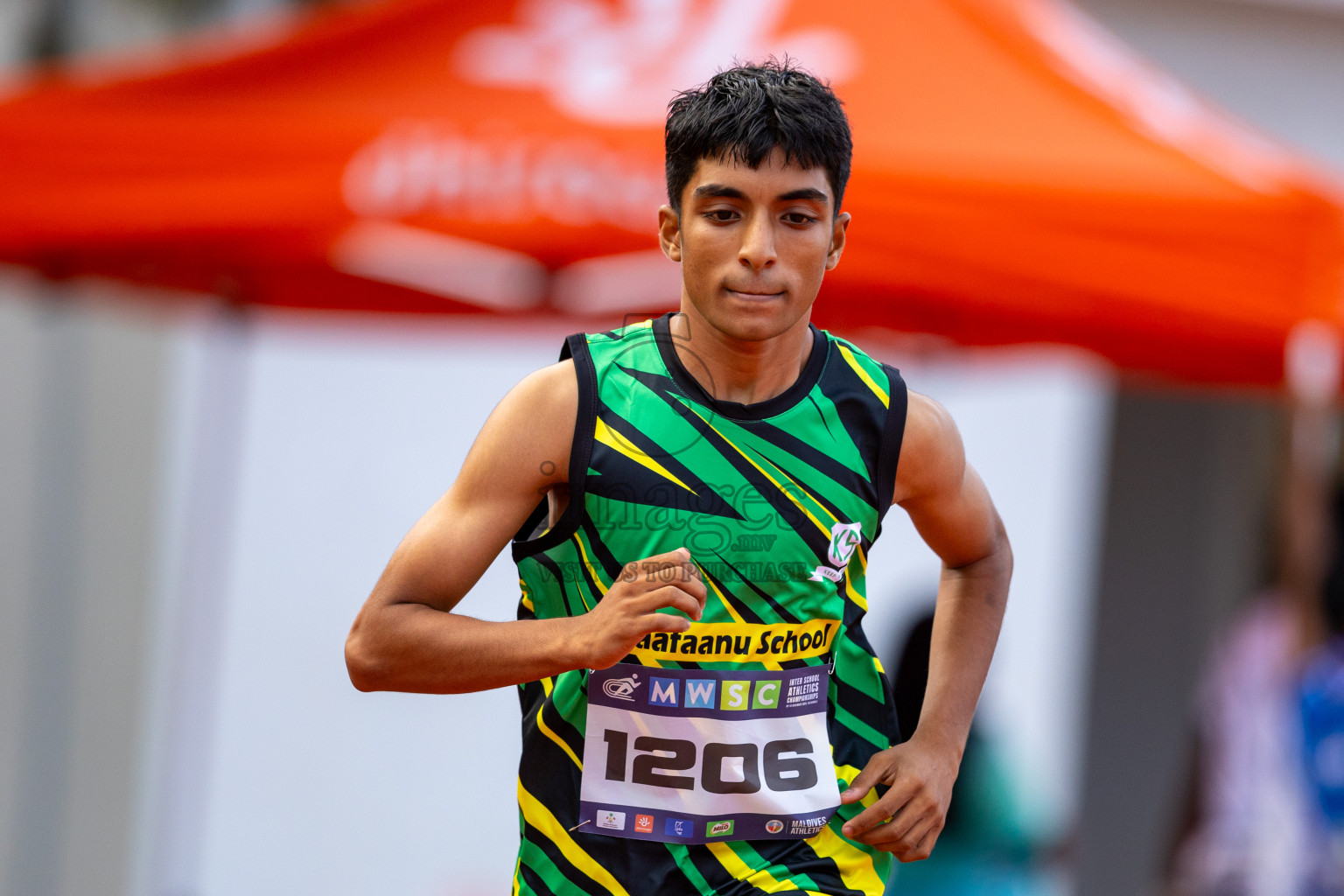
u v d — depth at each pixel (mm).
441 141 10922
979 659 5910
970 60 11383
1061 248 10562
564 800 5430
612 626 4715
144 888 16953
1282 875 12336
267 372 17547
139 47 17203
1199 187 10594
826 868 5562
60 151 11250
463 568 5125
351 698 17906
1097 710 19109
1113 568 19219
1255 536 18391
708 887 5352
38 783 16906
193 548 17047
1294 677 12422
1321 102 19812
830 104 5039
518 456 5145
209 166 11094
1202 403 18688
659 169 10703
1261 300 10648
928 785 5535
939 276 10555
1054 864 13609
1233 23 19375
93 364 17016
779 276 4895
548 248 10891
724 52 11438
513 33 11617
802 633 5352
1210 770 12828
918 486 5625
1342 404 13070
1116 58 12414
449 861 18156
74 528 16984
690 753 5305
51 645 16922
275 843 17500
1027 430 19219
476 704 18344
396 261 15812
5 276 13695
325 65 11477
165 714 17078
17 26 16688
